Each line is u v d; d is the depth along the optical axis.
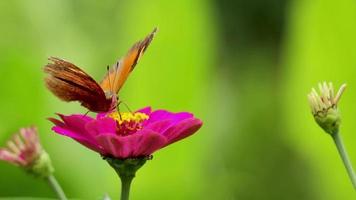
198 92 0.76
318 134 0.72
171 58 0.76
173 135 0.59
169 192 0.77
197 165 0.77
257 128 1.53
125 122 0.61
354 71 0.71
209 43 0.77
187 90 0.76
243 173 1.41
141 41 0.61
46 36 1.04
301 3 0.72
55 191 0.63
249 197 1.43
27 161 0.63
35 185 0.80
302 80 0.72
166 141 0.58
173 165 0.77
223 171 1.24
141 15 0.77
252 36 1.74
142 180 0.77
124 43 0.78
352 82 0.71
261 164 1.45
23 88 0.82
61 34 1.05
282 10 1.65
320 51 0.71
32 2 1.03
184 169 0.77
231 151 1.41
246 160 1.44
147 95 0.76
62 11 1.08
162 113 0.62
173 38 0.76
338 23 0.71
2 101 0.82
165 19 0.76
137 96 0.76
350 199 0.72
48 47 1.03
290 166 1.43
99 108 0.62
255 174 1.43
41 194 0.80
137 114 0.62
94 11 1.12
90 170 0.81
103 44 1.07
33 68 0.83
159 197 0.77
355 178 0.60
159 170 0.77
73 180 0.81
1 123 0.81
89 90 0.62
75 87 0.62
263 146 1.47
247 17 1.74
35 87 0.83
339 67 0.71
